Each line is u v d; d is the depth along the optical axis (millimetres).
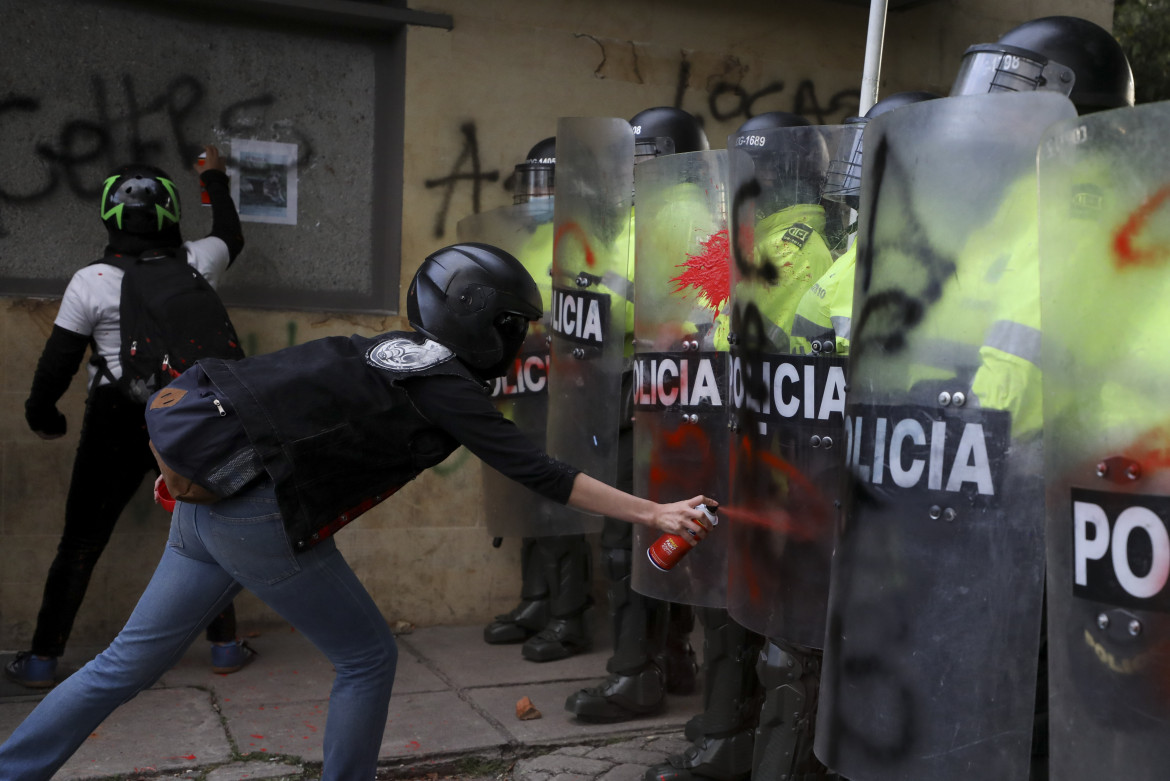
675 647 3566
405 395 2064
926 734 1559
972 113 1513
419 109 4316
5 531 3779
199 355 3281
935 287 1547
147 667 2133
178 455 1992
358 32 4406
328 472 2027
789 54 4906
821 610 2039
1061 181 1308
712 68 4770
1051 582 1341
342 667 2227
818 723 1769
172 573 2131
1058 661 1328
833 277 2025
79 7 4012
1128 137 1224
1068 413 1301
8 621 3785
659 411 2652
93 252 4059
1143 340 1213
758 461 2129
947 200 1532
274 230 4316
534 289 2211
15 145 3943
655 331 2664
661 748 3078
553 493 2043
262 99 4277
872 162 1646
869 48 2789
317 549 2096
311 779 2785
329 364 2068
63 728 2094
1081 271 1277
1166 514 1187
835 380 2008
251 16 4242
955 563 1531
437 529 4391
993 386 1502
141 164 3533
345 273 4430
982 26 5258
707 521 2041
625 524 3225
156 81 4121
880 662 1607
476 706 3385
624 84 4629
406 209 4328
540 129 4504
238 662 3674
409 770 2914
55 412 3477
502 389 3896
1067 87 1812
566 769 2918
